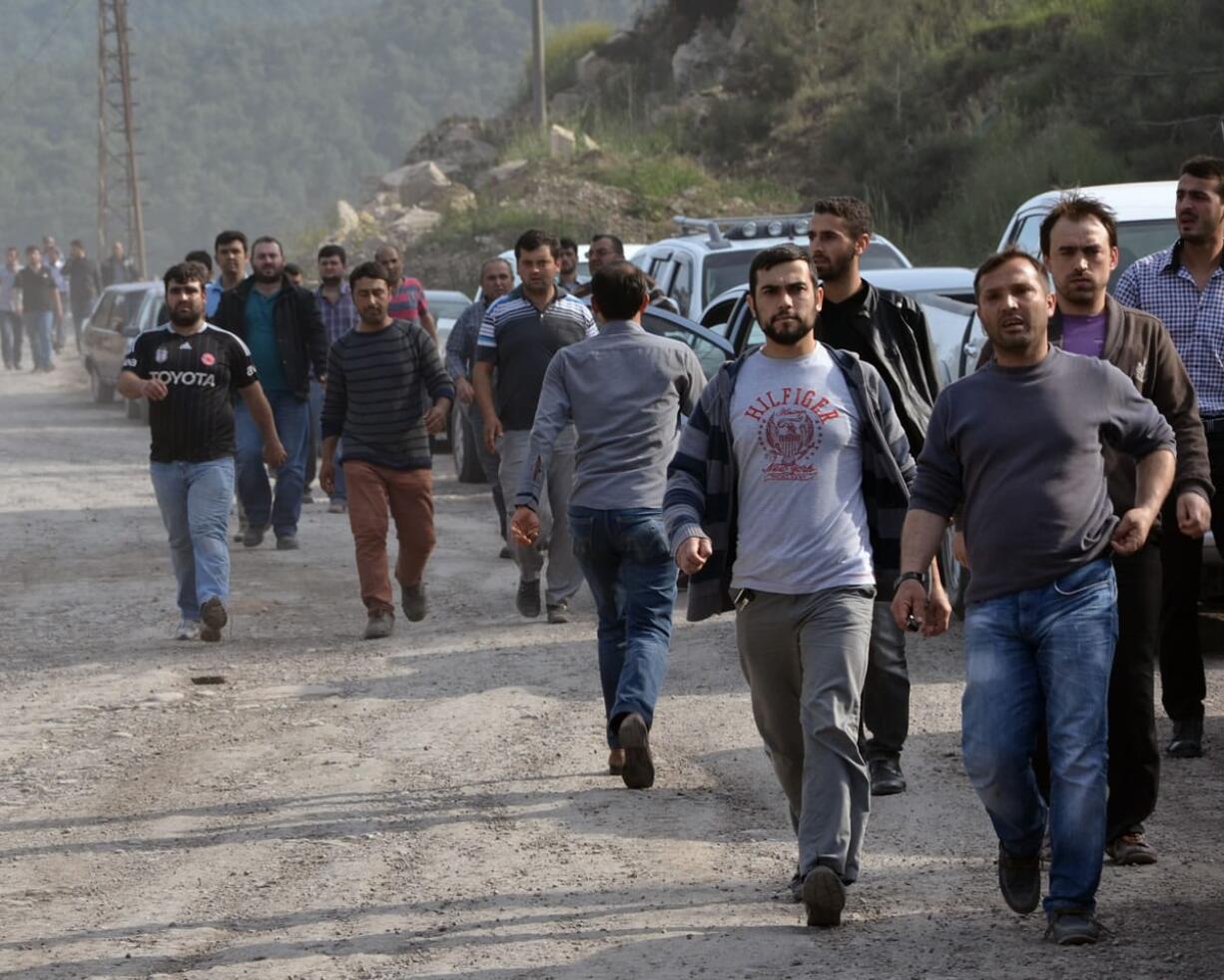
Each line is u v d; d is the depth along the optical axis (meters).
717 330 22.94
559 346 19.34
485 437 19.81
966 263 48.59
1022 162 50.09
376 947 10.05
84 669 18.25
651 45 82.88
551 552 19.45
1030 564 9.66
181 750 14.90
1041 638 9.70
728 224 30.00
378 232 69.75
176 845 12.23
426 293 41.62
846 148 60.47
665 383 13.77
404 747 14.70
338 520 28.23
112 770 14.32
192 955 10.05
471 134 79.56
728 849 11.69
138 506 30.75
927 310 20.88
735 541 10.48
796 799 10.79
